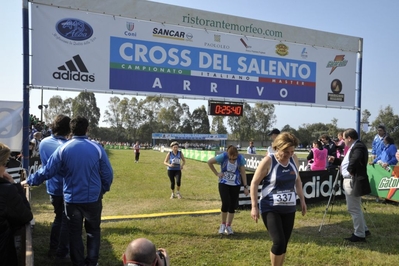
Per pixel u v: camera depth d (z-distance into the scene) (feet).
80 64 21.88
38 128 59.26
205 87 25.79
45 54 20.94
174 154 30.78
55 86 21.18
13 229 9.04
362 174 17.12
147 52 23.82
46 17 20.93
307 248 16.33
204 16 25.46
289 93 29.09
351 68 31.89
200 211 23.68
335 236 18.56
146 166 67.82
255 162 59.98
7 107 19.98
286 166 12.28
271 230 11.82
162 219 21.31
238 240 17.29
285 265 14.25
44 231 18.04
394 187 27.14
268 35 27.89
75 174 11.86
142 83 23.75
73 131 12.31
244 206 24.84
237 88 26.96
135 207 26.00
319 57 30.35
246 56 27.22
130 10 23.13
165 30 24.35
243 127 288.71
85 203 11.93
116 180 44.11
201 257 14.87
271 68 28.27
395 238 18.21
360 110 32.22
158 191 34.73
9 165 24.00
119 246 15.99
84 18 21.99
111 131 301.43
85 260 12.33
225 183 18.12
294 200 12.34
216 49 26.07
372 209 25.40
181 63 24.95
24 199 10.32
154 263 5.91
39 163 35.53
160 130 301.43
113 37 22.82
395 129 169.89
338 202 28.07
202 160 96.53
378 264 14.40
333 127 268.41
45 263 13.73
